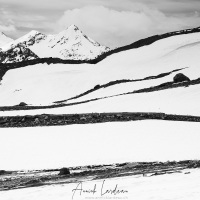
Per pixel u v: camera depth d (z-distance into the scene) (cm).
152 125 4659
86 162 3122
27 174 2816
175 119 5678
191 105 6525
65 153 3478
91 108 7569
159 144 3638
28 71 17025
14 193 1969
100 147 3656
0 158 3391
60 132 4566
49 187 2091
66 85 14750
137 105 7106
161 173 2256
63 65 17575
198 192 1505
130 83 11019
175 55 14250
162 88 8794
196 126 4519
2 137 4384
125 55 16825
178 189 1616
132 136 4075
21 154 3519
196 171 2222
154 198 1473
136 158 3162
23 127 5166
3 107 9312
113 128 4603
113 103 7644
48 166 3050
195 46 14662
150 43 17775
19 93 14525
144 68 14012
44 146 3828
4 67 17675
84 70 16400
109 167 2900
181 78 9275
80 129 4672
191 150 3338
